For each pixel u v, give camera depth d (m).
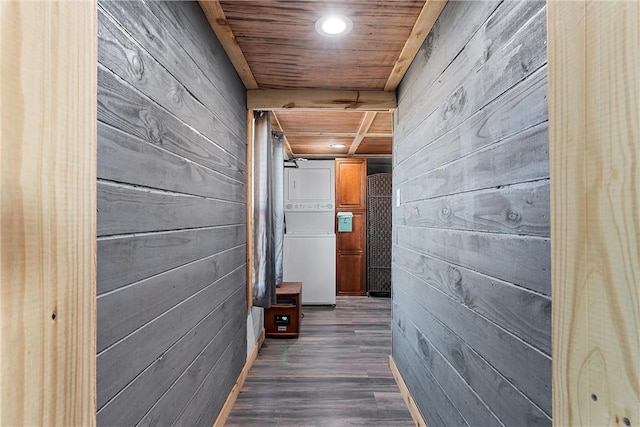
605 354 0.39
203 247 1.53
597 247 0.40
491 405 1.07
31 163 0.40
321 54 1.99
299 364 2.74
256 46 1.88
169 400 1.18
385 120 3.34
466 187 1.26
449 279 1.43
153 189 1.07
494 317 1.05
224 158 1.89
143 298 1.01
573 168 0.44
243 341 2.41
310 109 2.59
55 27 0.43
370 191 5.26
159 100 1.11
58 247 0.44
